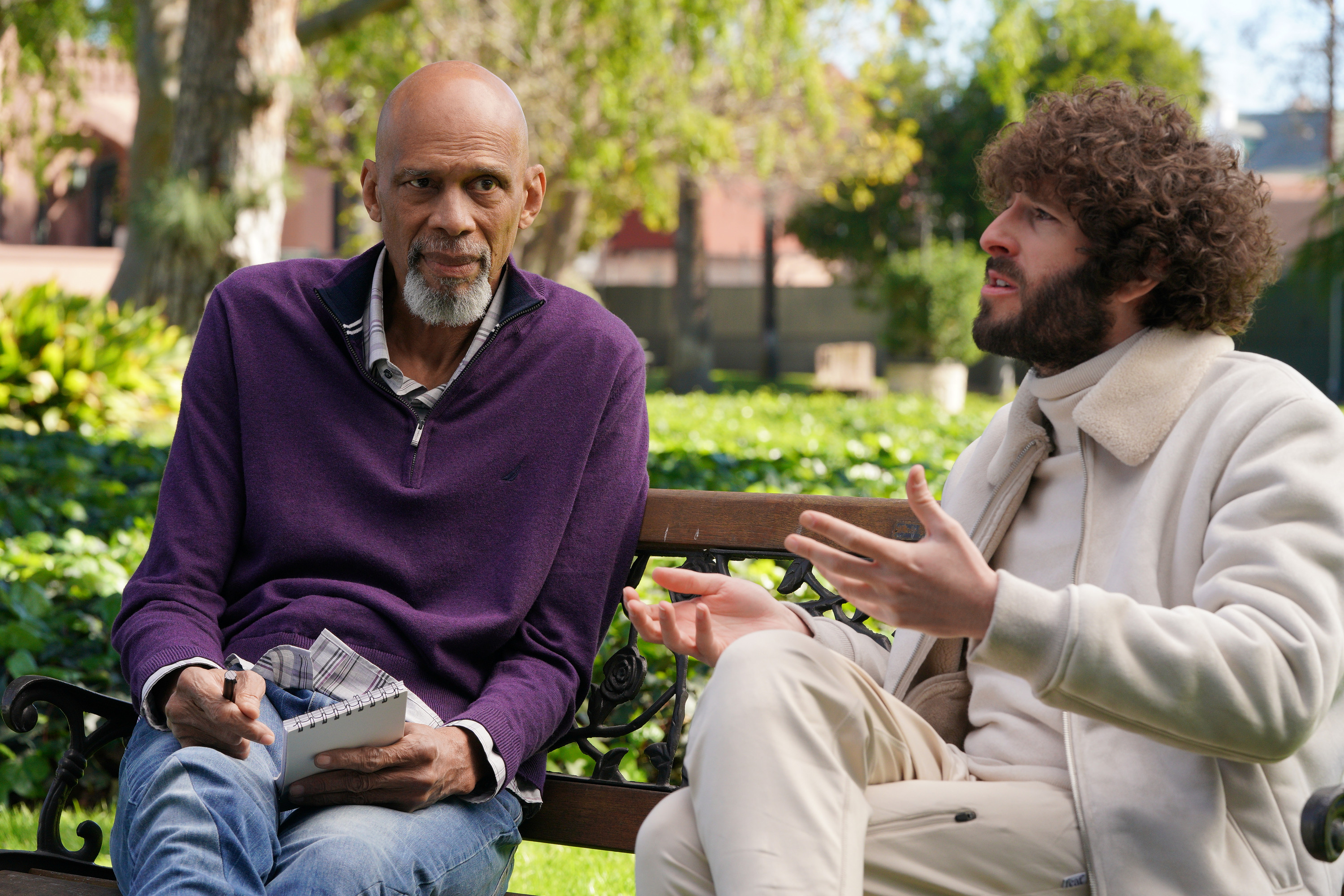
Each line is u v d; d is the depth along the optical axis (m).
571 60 14.99
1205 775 1.67
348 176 17.70
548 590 2.35
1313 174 22.08
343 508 2.35
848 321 32.44
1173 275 1.89
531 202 2.64
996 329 1.98
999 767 1.88
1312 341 26.19
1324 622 1.58
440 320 2.40
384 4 11.11
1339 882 1.76
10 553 4.28
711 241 36.50
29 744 3.47
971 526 2.04
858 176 20.95
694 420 10.69
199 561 2.32
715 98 18.09
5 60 16.50
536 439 2.40
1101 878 1.67
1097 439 1.88
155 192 10.05
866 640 2.15
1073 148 1.88
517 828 2.24
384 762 2.00
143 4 11.59
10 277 22.47
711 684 1.71
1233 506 1.68
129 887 1.99
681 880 1.69
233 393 2.43
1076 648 1.54
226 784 1.95
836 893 1.58
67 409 8.99
